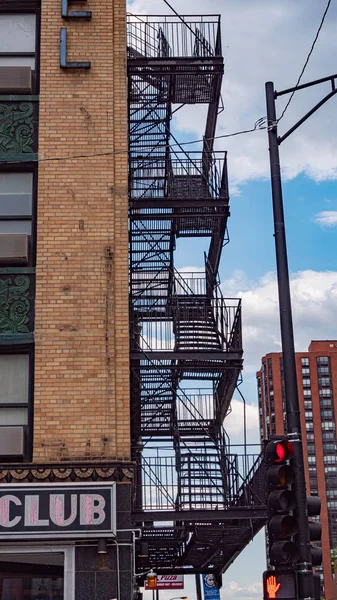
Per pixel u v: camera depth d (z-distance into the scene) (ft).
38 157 48.03
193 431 68.33
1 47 51.19
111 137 48.67
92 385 43.62
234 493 59.11
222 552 73.61
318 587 31.14
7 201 47.83
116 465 41.93
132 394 64.69
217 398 67.77
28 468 41.55
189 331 61.57
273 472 32.07
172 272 66.64
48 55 50.37
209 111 67.05
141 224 66.13
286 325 35.83
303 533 31.65
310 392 473.26
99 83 49.83
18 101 49.37
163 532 64.23
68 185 47.55
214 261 67.72
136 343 59.88
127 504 41.52
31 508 40.55
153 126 68.13
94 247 46.32
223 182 60.90
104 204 47.26
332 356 479.82
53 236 46.39
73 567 40.75
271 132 40.32
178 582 88.84
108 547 41.09
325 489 452.35
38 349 44.19
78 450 42.37
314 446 461.78
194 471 61.31
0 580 41.42
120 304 45.39
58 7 51.52
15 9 52.01
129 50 63.77
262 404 481.05
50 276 45.60
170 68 62.23
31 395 43.96
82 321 44.80
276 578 31.14
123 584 40.57
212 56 62.13
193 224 64.28
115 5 52.03
